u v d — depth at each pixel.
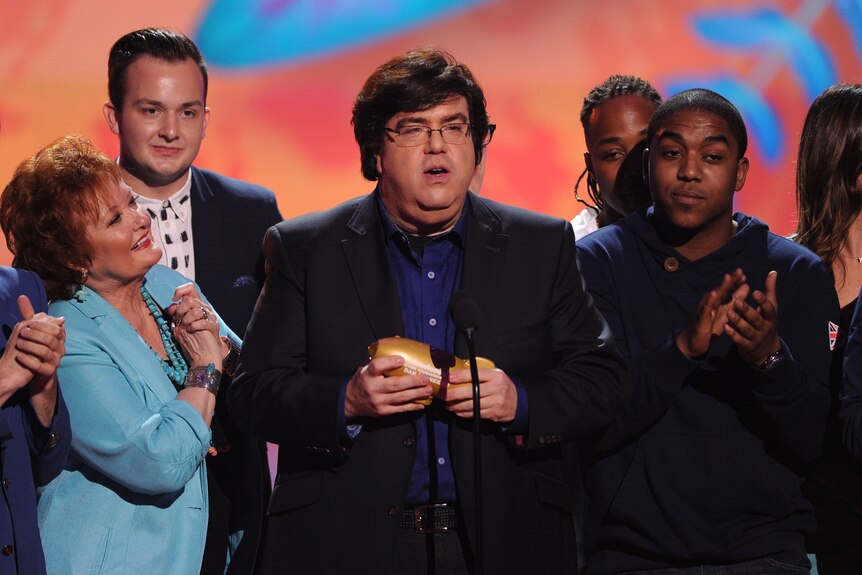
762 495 10.78
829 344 11.12
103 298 10.66
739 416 10.90
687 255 11.42
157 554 10.19
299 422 9.66
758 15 28.58
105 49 27.20
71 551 9.95
